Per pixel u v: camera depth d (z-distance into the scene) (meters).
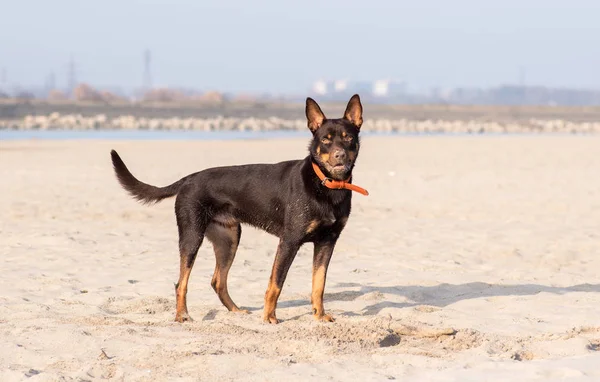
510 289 9.06
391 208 16.56
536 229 13.82
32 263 10.31
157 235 12.84
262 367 5.71
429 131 79.19
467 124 87.12
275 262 7.49
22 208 15.73
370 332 6.70
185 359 5.91
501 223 14.57
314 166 7.38
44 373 5.55
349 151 7.38
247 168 7.83
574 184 21.16
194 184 7.83
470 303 8.27
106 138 48.75
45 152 31.56
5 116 77.94
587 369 5.36
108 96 164.25
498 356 6.01
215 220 7.88
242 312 7.92
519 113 109.44
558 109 116.38
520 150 35.56
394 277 9.80
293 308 8.12
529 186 20.75
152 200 8.09
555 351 6.21
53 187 19.45
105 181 21.00
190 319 7.52
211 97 173.38
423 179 22.45
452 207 16.81
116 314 7.79
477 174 23.94
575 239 12.74
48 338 6.56
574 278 9.74
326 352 6.13
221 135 58.22
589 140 46.44
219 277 8.05
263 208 7.66
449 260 10.95
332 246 7.64
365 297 8.57
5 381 5.45
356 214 15.62
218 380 5.43
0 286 8.87
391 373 5.55
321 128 7.41
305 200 7.36
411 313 7.79
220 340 6.52
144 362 5.87
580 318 7.51
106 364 5.78
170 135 56.50
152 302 8.23
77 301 8.23
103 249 11.45
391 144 41.19
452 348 6.48
